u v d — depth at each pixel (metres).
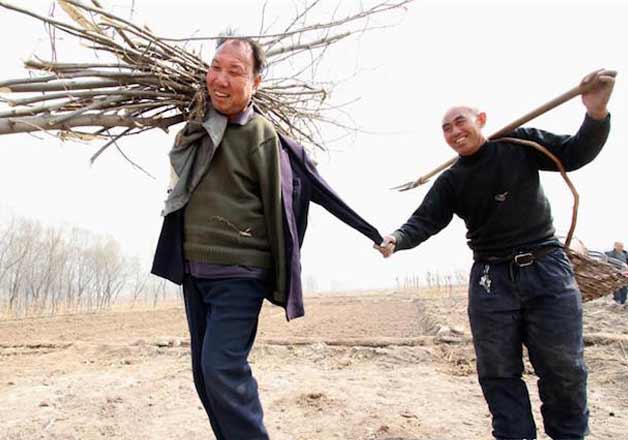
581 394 2.21
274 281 2.04
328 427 3.09
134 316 18.50
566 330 2.18
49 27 1.93
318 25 2.49
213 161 2.01
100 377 5.01
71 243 36.59
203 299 2.02
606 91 2.03
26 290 28.70
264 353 6.05
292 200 2.10
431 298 21.94
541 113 2.27
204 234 1.95
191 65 2.19
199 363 2.03
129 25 2.04
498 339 2.30
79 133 2.11
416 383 4.37
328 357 5.80
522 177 2.30
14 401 4.09
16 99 1.87
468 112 2.33
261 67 2.12
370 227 2.25
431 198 2.56
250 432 1.79
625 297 12.88
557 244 2.35
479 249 2.44
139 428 3.25
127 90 2.07
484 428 3.06
